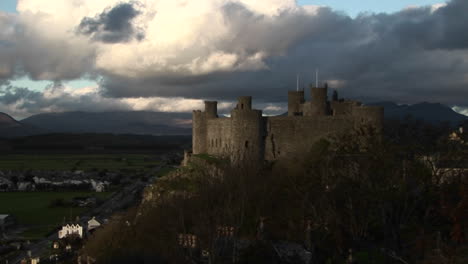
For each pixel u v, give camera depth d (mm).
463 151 79562
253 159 99812
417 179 79312
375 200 79562
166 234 91312
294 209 90750
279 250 80688
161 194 111312
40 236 176250
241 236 85938
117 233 111250
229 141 109625
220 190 95312
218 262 79625
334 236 81750
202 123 121750
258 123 101125
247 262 78438
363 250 78875
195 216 89062
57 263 132125
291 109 115938
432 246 71312
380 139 88438
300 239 83062
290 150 101000
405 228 81375
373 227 86688
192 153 125875
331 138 94438
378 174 80125
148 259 85312
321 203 86000
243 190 92688
